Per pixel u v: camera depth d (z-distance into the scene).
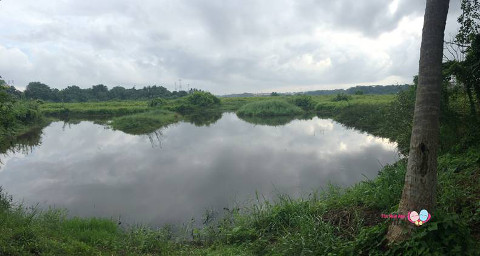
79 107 44.12
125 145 17.84
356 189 6.94
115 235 6.08
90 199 9.13
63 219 6.71
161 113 33.28
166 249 5.65
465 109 8.08
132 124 25.84
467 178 5.70
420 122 3.72
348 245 4.43
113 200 9.02
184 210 8.12
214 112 45.75
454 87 7.88
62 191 9.91
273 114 36.50
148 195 9.38
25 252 4.16
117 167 12.81
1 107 10.33
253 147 16.38
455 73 7.54
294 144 16.77
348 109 27.72
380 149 14.29
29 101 30.98
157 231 6.48
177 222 7.36
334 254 4.30
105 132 23.72
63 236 5.45
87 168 12.74
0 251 3.99
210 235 6.34
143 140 19.56
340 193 7.38
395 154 12.95
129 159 14.23
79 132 23.95
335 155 13.64
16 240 4.46
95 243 5.51
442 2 3.63
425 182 3.68
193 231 6.64
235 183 10.20
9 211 6.49
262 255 5.08
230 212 7.37
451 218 3.61
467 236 3.57
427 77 3.69
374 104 25.25
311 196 8.29
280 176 10.77
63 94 72.69
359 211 5.51
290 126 25.39
